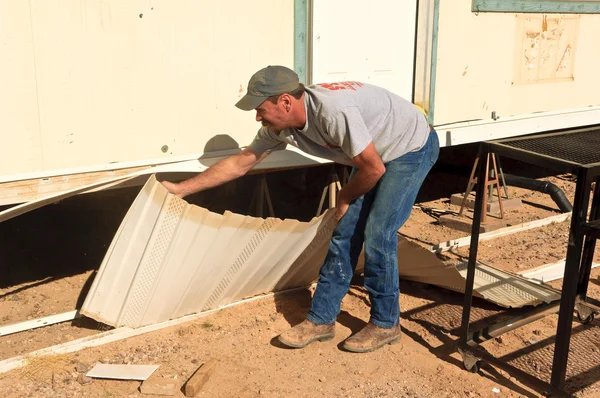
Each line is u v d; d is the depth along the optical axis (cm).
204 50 436
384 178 357
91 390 332
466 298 370
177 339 385
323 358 373
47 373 343
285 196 627
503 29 605
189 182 373
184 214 348
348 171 521
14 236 526
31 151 384
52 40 378
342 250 373
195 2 425
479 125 605
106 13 393
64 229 543
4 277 464
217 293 411
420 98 560
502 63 613
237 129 464
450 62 577
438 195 714
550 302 425
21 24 367
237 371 355
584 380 360
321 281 382
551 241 579
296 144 359
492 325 390
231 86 453
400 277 484
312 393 338
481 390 349
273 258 409
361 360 372
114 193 599
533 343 399
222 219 361
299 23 472
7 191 379
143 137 423
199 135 447
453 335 407
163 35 417
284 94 325
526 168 841
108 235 533
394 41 532
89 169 404
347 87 337
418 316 431
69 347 363
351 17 500
